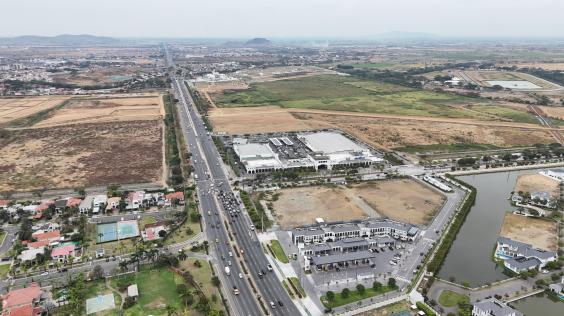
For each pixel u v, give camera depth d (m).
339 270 175.50
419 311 146.88
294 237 197.25
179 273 170.00
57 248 184.12
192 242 196.62
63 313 144.50
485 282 167.50
